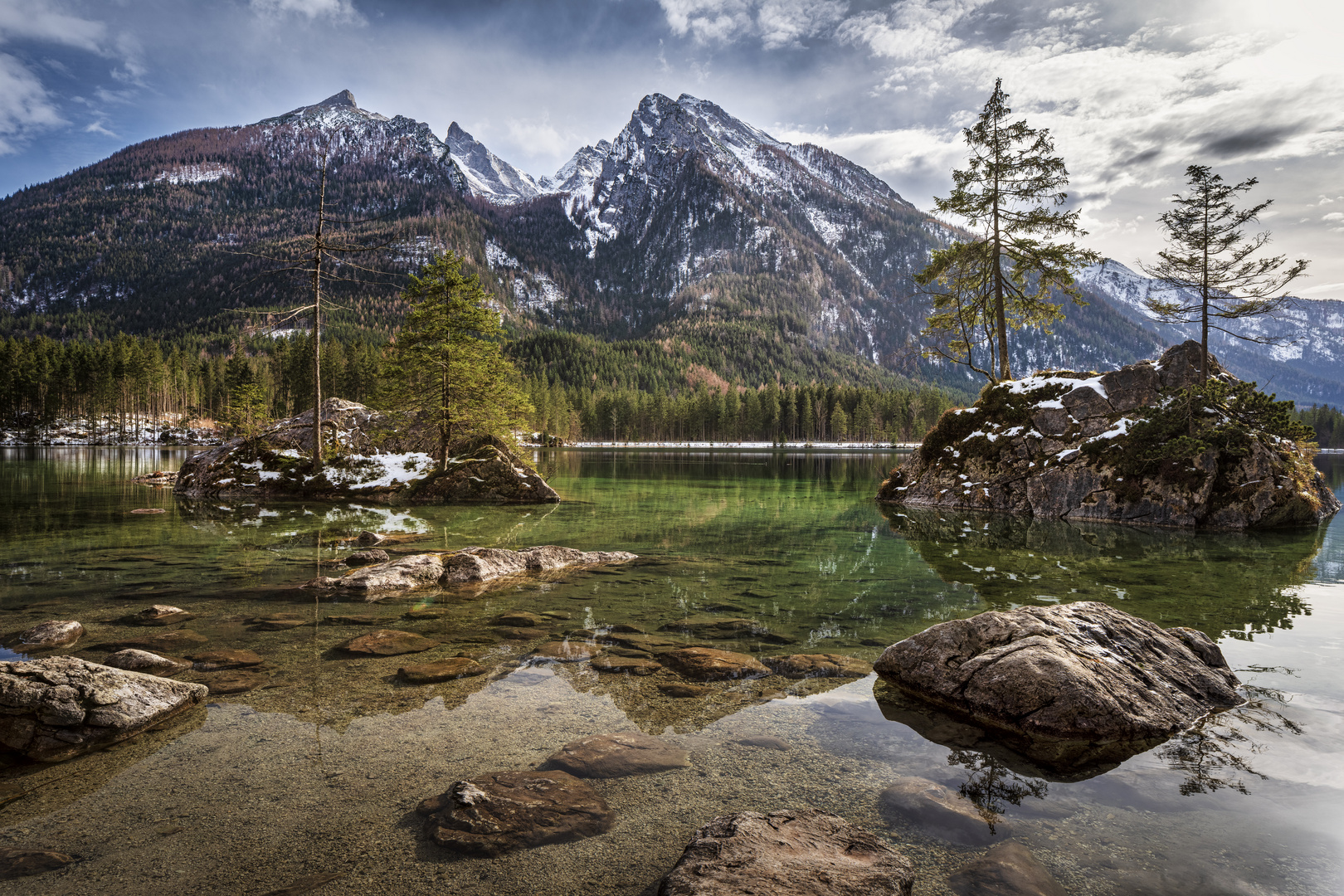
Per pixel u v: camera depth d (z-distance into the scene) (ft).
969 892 10.14
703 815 12.58
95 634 24.56
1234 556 46.16
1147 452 68.85
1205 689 19.70
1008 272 96.53
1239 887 10.34
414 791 13.33
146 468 133.18
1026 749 16.06
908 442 459.32
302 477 85.97
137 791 13.26
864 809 12.89
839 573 38.70
